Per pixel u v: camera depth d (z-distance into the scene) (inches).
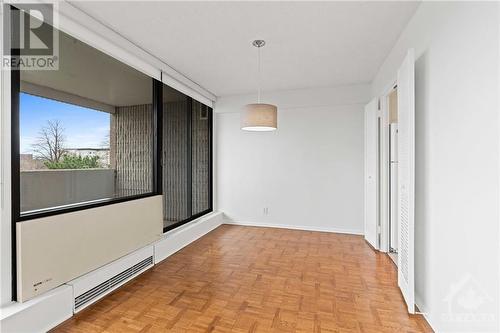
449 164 67.4
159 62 130.8
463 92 60.7
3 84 70.1
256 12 88.5
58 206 88.7
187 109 186.1
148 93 134.3
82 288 86.4
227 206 208.1
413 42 91.0
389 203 140.7
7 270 70.1
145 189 136.1
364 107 173.0
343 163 180.2
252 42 111.7
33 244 73.7
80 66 101.4
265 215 199.0
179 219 176.1
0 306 68.6
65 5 81.5
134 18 92.3
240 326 77.4
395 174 136.7
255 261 129.0
